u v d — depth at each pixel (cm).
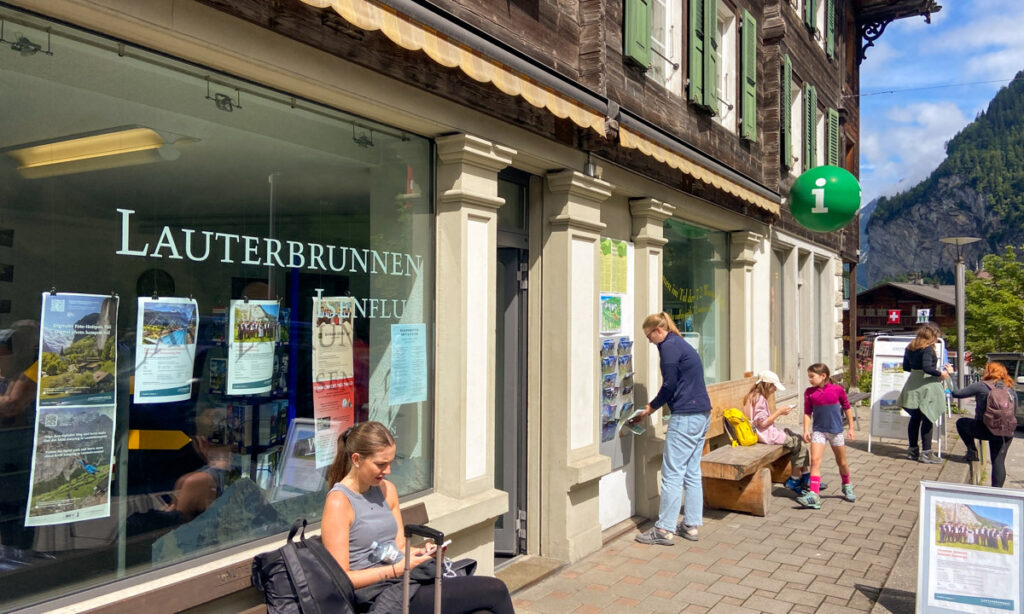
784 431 805
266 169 361
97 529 288
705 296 906
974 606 424
